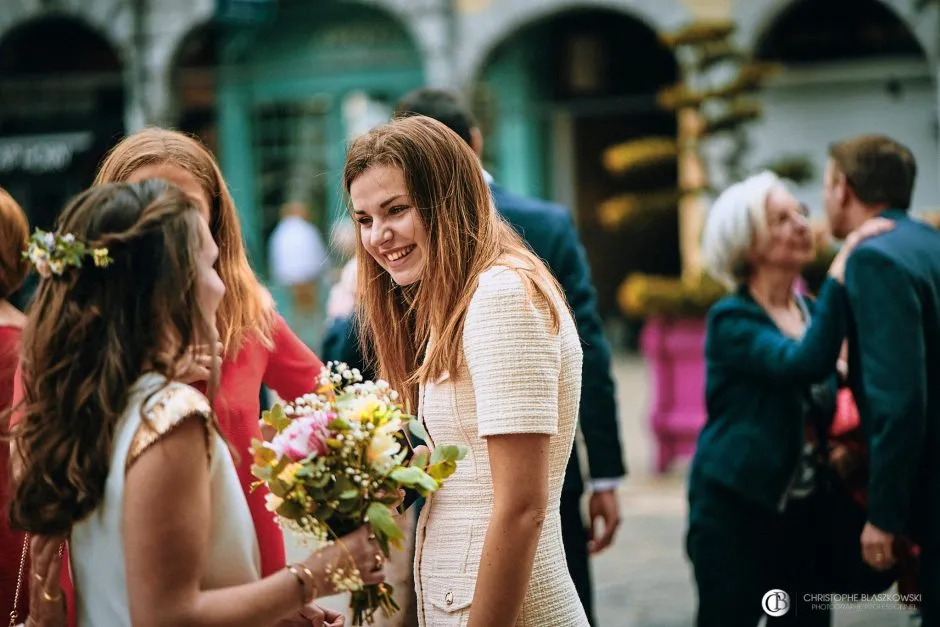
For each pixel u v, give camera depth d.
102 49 16.17
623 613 5.36
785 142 12.45
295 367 3.06
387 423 2.25
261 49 15.22
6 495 2.92
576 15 15.55
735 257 3.85
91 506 2.03
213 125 15.43
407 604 3.47
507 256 2.44
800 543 3.74
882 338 3.38
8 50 16.11
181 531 1.97
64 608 2.20
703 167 9.12
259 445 2.22
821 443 3.74
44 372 2.05
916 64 11.91
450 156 2.49
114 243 2.05
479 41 13.68
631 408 11.41
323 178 15.02
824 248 7.65
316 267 13.41
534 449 2.31
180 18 14.66
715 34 9.00
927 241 3.52
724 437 3.74
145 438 1.98
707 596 3.73
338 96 14.98
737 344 3.70
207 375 2.20
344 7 14.79
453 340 2.40
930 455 3.45
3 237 3.16
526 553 2.31
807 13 12.66
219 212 2.89
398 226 2.47
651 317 8.15
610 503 3.91
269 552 2.72
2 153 15.22
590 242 16.02
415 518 3.49
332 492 2.17
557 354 2.38
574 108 15.16
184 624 1.97
